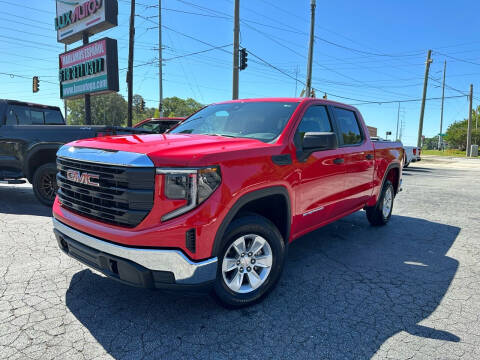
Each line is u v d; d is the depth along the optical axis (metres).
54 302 2.90
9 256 3.87
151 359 2.22
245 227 2.75
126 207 2.43
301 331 2.59
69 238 2.80
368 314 2.86
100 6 18.39
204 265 2.44
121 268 2.41
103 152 2.60
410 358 2.30
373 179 4.93
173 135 3.31
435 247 4.70
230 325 2.64
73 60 21.00
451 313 2.91
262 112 3.68
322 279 3.55
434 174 16.64
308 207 3.46
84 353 2.26
